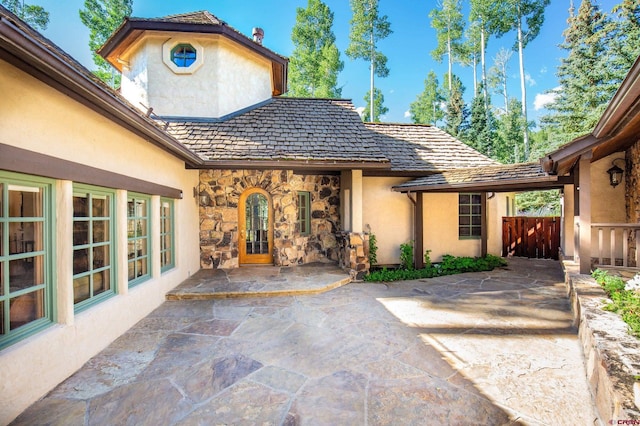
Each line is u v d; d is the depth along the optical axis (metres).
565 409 2.72
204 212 8.73
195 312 5.46
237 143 8.14
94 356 3.79
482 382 3.18
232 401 2.90
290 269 8.62
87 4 20.72
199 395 2.99
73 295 3.59
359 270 7.95
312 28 26.23
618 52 14.50
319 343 4.18
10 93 2.68
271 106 10.50
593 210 7.63
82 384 3.18
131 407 2.81
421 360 3.68
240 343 4.18
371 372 3.41
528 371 3.39
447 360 3.67
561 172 7.45
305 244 9.44
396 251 9.90
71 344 3.38
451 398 2.91
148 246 5.77
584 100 15.90
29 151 2.85
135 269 5.29
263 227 9.28
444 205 10.09
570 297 5.72
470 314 5.33
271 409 2.77
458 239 10.16
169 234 6.89
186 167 7.58
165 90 9.32
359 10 27.81
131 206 5.22
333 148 8.27
